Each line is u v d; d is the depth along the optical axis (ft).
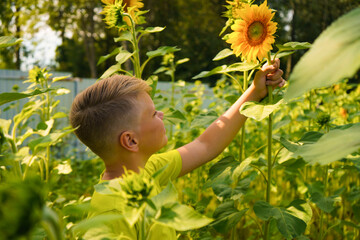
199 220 2.70
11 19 69.00
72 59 101.19
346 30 2.01
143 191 2.82
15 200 1.77
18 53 76.84
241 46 5.20
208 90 27.07
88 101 4.74
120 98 4.67
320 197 6.72
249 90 5.72
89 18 73.67
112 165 4.77
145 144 4.78
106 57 6.83
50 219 1.87
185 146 5.82
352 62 1.90
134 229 3.84
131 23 6.30
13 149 4.60
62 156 17.39
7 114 22.50
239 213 5.63
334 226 7.72
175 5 73.31
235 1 5.60
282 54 5.57
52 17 69.15
